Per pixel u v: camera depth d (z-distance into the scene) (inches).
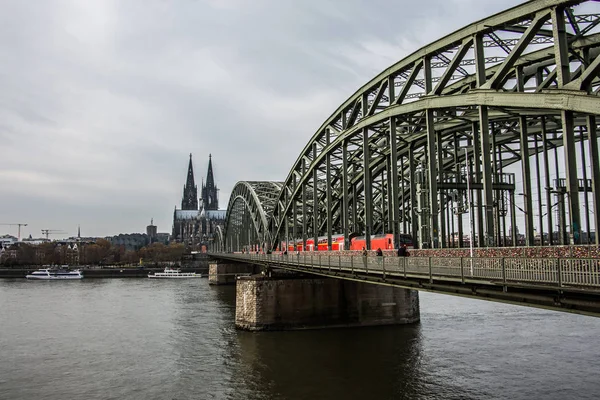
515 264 762.2
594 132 997.2
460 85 1637.6
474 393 1232.8
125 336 2126.0
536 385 1277.1
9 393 1353.3
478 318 2297.0
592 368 1416.1
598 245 768.9
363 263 1269.7
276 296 2060.8
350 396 1237.7
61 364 1648.6
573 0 935.7
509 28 1176.8
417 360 1546.5
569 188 928.3
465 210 1727.4
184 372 1510.8
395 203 1581.0
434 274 954.1
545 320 2218.3
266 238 3622.0
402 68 1593.3
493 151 1710.1
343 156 2034.9
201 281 5989.2
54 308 3144.7
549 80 1132.5
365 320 2113.7
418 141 2076.8
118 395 1321.4
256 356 1643.7
